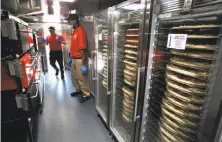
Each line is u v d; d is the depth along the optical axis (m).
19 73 1.39
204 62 0.89
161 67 1.23
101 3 3.12
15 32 1.29
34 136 2.20
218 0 0.70
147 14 1.13
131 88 1.75
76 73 3.24
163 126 1.20
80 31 2.98
